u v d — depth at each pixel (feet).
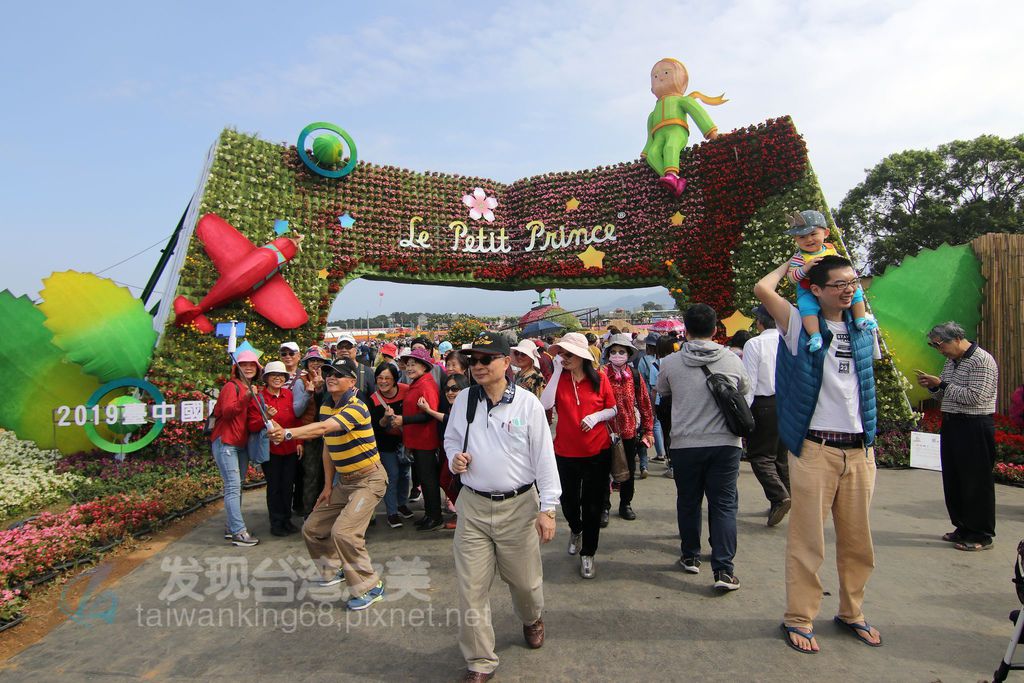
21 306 29.04
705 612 12.96
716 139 40.34
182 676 10.96
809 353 11.36
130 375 30.35
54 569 15.84
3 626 12.95
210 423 19.19
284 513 19.56
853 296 11.25
